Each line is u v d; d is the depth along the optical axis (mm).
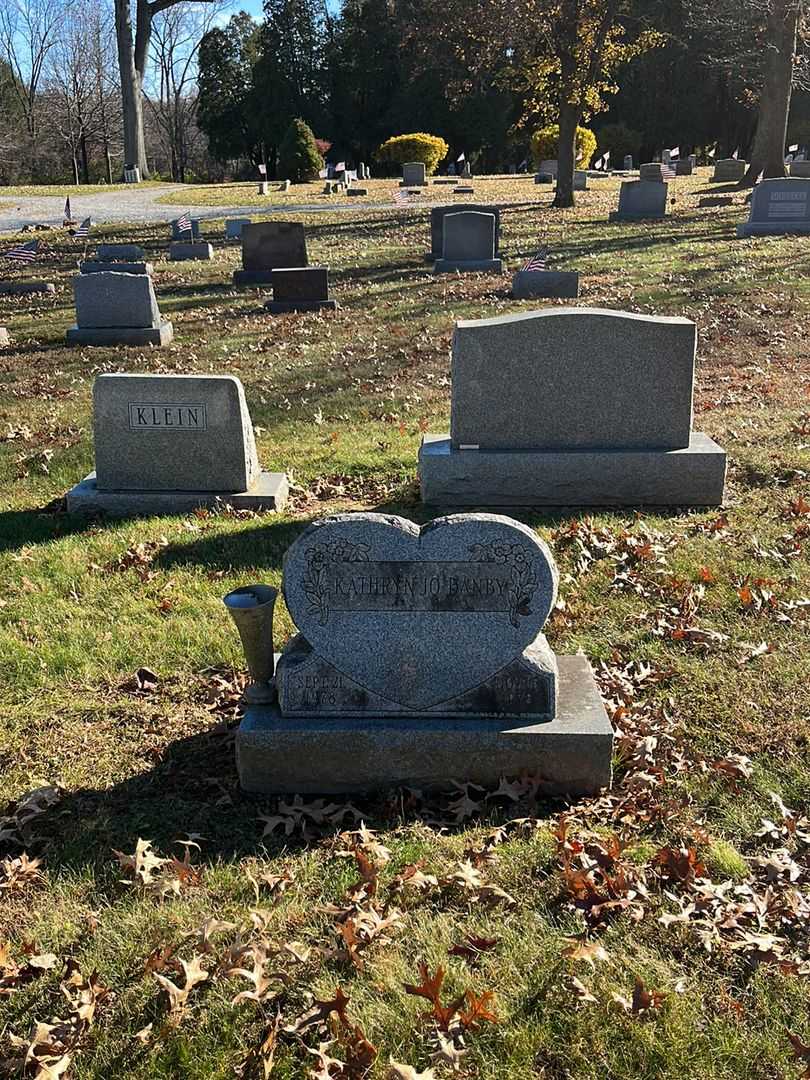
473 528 2209
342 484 4203
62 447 4797
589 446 3838
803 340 6309
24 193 21797
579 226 12227
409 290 8523
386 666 2266
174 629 2992
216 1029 1704
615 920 1924
